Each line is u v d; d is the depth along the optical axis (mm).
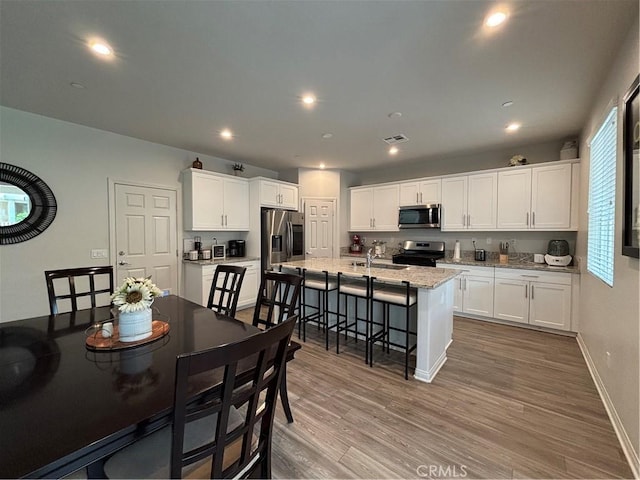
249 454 1042
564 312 3377
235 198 4762
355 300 3158
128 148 3758
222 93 2543
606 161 2201
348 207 5855
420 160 4926
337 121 3184
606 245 2174
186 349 1406
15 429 851
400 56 1999
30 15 1607
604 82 2273
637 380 1496
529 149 4090
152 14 1611
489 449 1646
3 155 2881
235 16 1629
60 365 1245
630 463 1527
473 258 4645
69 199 3299
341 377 2467
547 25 1682
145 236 3945
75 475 1056
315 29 1737
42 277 3133
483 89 2451
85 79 2309
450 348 3068
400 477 1465
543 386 2311
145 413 926
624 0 1490
